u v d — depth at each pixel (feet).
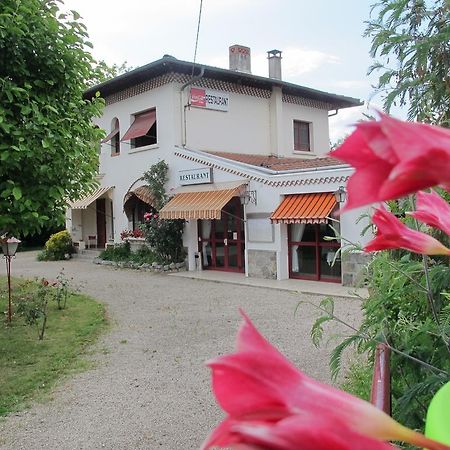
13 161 25.45
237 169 51.57
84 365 24.68
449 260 9.05
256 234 50.55
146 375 23.15
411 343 8.64
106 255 70.49
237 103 63.67
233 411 2.14
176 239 59.62
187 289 46.47
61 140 27.20
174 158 58.49
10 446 16.80
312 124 72.59
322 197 44.14
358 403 2.22
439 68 8.89
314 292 41.32
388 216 3.46
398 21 9.17
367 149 1.88
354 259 41.70
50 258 81.30
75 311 37.45
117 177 69.05
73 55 28.73
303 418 2.02
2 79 25.08
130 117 65.26
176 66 56.65
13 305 38.63
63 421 18.57
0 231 29.35
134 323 33.58
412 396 7.29
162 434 17.38
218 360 2.17
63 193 28.60
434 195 3.49
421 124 1.89
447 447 2.19
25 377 22.94
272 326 31.27
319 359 24.20
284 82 65.41
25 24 26.43
